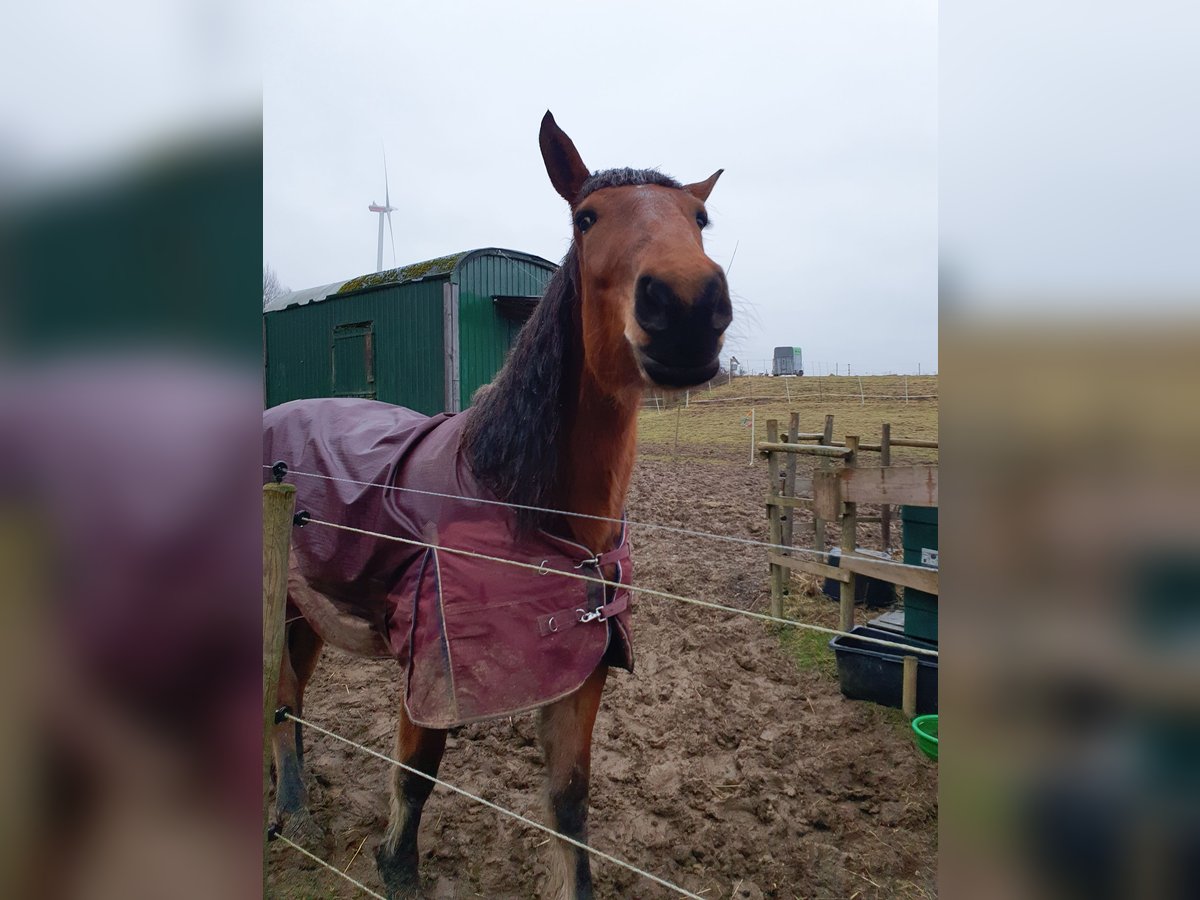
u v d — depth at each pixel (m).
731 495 8.52
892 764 2.91
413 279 6.14
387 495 2.09
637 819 2.57
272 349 8.21
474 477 1.99
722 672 3.83
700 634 4.36
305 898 2.20
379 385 6.63
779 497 4.57
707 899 2.20
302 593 2.41
